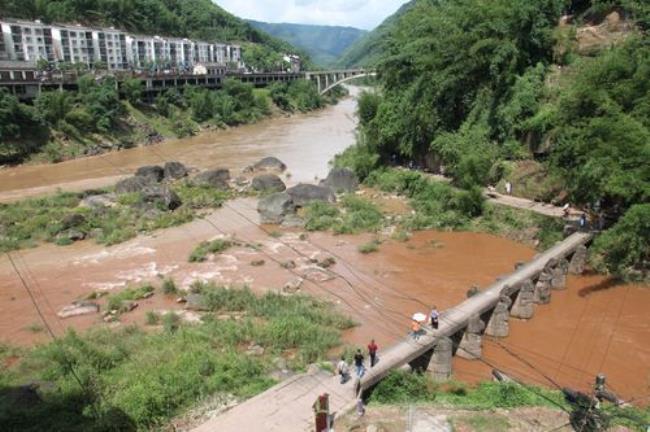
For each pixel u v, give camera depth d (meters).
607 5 54.28
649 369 25.02
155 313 31.02
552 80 51.25
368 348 23.62
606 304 31.80
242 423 19.22
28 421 19.14
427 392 21.84
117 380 22.14
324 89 173.62
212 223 48.38
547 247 39.97
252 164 75.88
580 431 18.70
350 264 38.59
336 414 19.58
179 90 119.31
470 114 55.00
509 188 48.50
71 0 155.38
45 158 75.38
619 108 37.84
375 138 64.50
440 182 52.38
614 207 39.97
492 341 27.94
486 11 55.34
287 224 47.19
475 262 38.66
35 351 25.70
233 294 32.50
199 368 22.91
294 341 26.80
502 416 19.75
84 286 35.50
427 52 60.00
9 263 39.69
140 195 53.03
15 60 110.56
